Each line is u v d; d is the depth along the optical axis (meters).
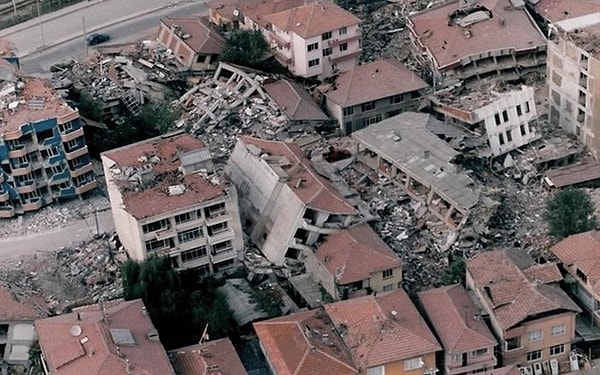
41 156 193.25
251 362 157.88
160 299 163.50
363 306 156.75
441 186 183.88
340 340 153.62
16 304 167.12
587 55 196.62
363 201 186.62
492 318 157.88
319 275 171.88
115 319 153.38
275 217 179.00
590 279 160.25
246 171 187.50
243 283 173.00
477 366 153.38
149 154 184.12
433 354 151.62
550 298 156.88
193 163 179.25
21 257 184.12
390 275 168.50
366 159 197.50
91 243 185.88
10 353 163.62
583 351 160.50
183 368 149.88
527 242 179.00
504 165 198.38
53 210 195.62
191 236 174.25
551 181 192.62
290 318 157.12
